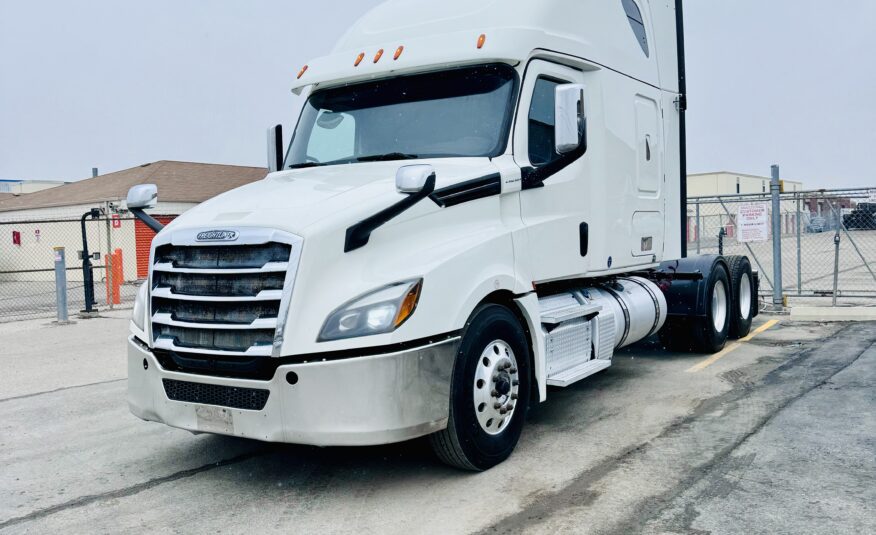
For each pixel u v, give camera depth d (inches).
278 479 189.3
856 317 439.2
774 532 147.3
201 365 170.6
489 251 189.3
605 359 247.4
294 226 165.2
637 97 277.6
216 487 185.3
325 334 159.9
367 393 158.7
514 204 207.9
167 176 1293.1
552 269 219.3
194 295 174.2
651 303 297.9
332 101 239.1
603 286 278.7
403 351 162.7
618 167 258.8
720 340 349.4
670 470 184.5
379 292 164.6
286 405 160.1
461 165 201.0
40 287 1081.4
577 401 260.5
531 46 216.1
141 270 1151.0
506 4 224.1
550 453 201.8
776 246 480.7
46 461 211.3
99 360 380.2
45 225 1301.7
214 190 1269.7
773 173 480.4
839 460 188.9
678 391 271.7
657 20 301.7
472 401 180.9
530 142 216.8
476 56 211.5
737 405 247.4
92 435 237.5
